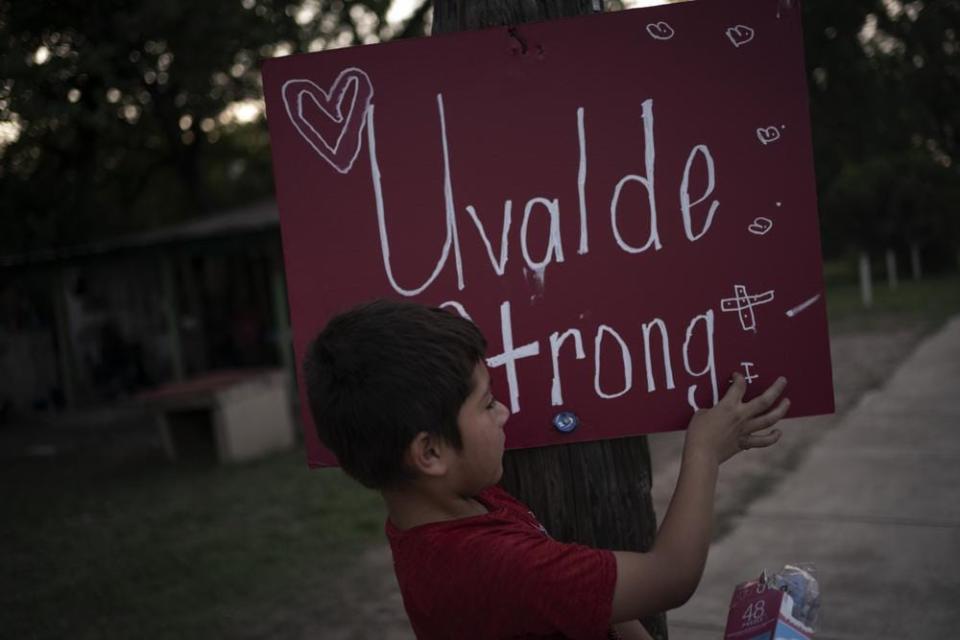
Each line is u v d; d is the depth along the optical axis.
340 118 1.56
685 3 1.49
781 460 6.23
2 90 5.68
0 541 6.40
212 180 26.09
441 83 1.54
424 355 1.13
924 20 5.86
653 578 1.14
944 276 19.86
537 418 1.55
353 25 12.73
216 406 8.33
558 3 1.67
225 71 10.78
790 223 1.49
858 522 4.82
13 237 15.12
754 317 1.50
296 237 1.58
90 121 7.22
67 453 10.44
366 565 5.09
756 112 1.49
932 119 6.46
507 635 1.13
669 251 1.51
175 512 6.74
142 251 13.63
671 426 1.52
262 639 4.18
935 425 6.75
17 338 14.65
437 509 1.21
